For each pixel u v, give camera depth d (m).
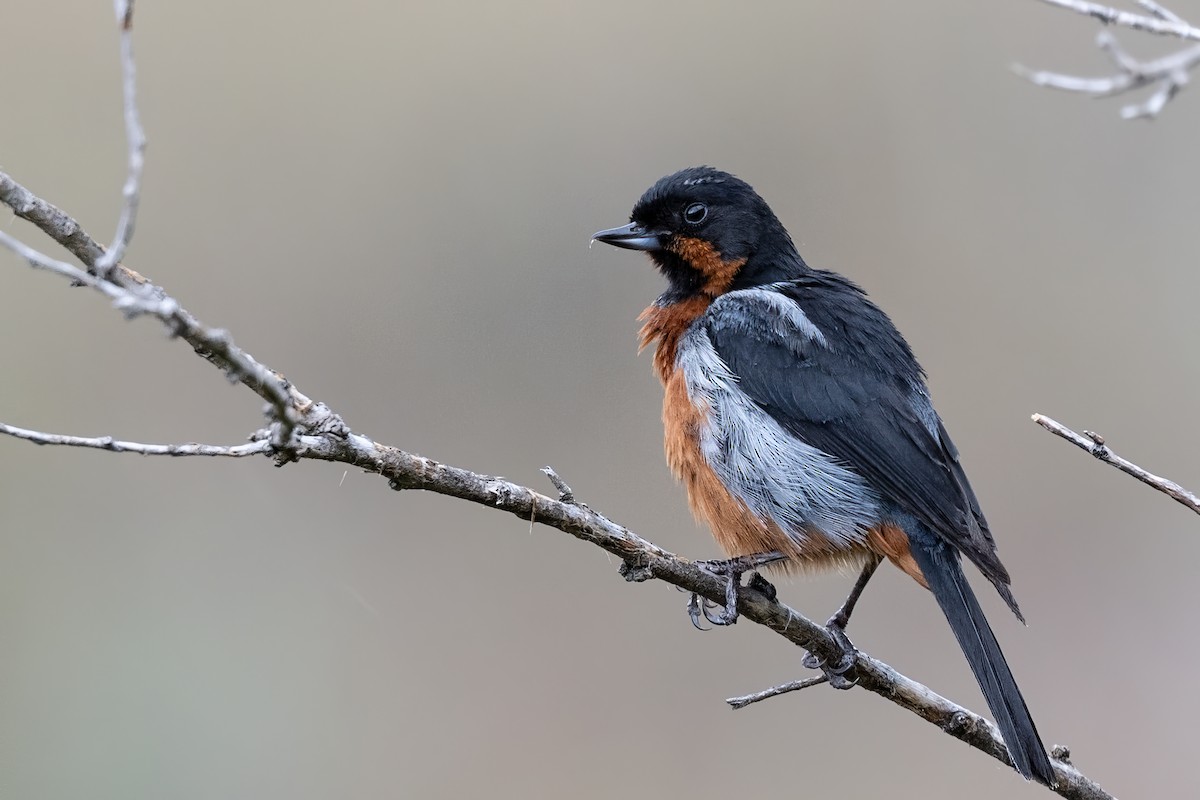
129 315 4.82
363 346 13.67
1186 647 12.15
